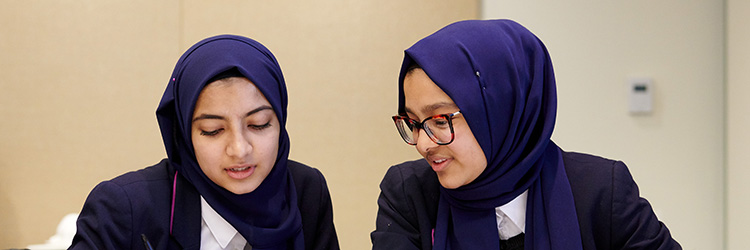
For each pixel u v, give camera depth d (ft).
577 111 8.73
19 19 8.98
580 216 4.21
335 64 9.45
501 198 4.20
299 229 4.47
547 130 4.18
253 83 3.97
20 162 9.10
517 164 4.17
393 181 4.61
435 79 3.87
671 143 8.83
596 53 8.72
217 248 4.27
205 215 4.28
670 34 8.75
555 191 4.24
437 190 4.50
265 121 4.04
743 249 8.48
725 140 8.73
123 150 9.24
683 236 8.93
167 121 4.31
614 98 8.75
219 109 3.90
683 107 8.80
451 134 3.93
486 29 4.16
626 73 8.74
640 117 8.79
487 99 4.01
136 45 9.18
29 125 9.08
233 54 4.04
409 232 4.43
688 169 8.86
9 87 9.02
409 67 4.13
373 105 9.52
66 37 9.06
